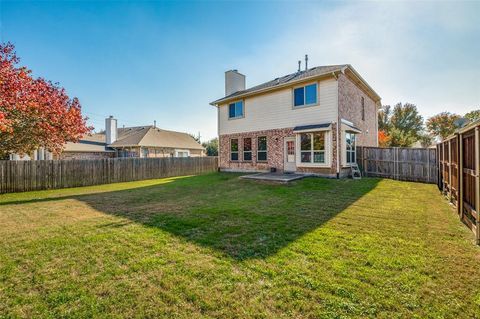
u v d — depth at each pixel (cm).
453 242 383
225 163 1728
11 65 1020
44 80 1165
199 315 222
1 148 1131
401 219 518
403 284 264
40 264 329
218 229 465
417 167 1167
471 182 455
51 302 245
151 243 398
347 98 1277
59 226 510
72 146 2328
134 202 768
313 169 1239
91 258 346
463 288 255
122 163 1547
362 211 589
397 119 3659
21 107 968
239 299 244
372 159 1308
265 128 1472
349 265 309
